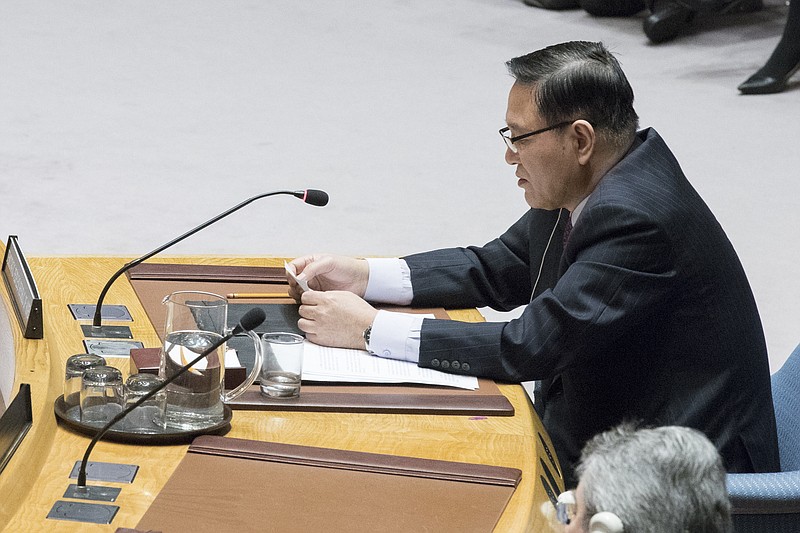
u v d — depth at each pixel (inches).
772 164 896.9
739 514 258.1
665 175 299.1
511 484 219.0
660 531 152.3
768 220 768.3
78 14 1310.3
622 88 295.7
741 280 302.8
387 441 240.5
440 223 738.8
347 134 928.9
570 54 295.4
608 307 283.0
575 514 166.7
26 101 960.9
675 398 294.4
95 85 1029.2
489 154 900.6
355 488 214.8
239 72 1106.7
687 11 1258.0
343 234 708.7
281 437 239.1
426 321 289.4
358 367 279.3
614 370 300.5
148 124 923.4
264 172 823.7
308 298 295.7
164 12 1346.0
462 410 258.8
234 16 1346.0
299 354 257.8
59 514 199.9
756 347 301.3
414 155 884.6
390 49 1224.2
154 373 256.5
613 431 165.8
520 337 281.9
